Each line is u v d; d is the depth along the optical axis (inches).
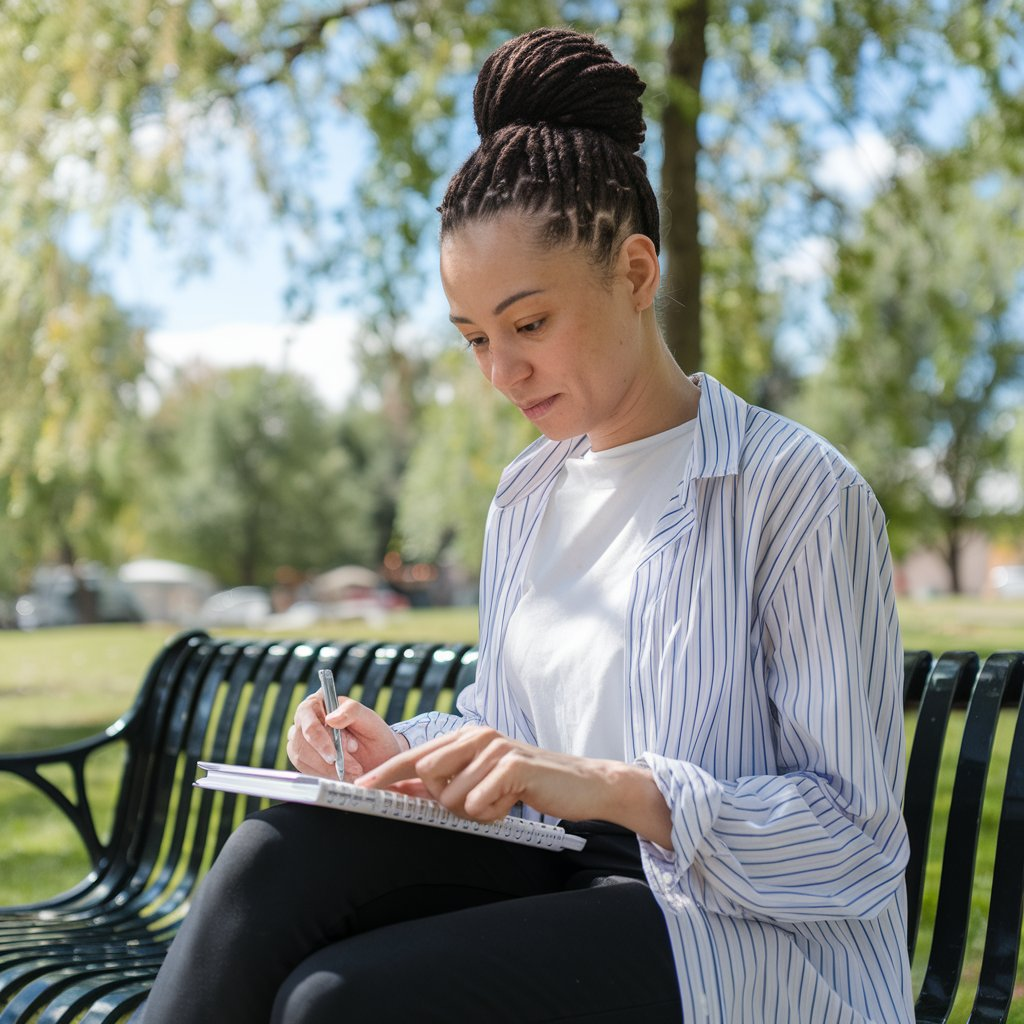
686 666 64.0
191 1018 54.2
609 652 67.4
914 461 1091.3
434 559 1749.5
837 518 63.1
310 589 1681.8
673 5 231.1
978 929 129.0
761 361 304.7
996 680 80.0
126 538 1305.4
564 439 72.4
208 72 253.4
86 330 268.2
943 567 1752.0
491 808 57.2
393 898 59.6
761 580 64.6
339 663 113.0
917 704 88.4
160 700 123.1
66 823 208.7
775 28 268.8
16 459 278.8
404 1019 51.6
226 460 1624.0
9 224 254.1
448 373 291.4
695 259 241.4
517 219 63.9
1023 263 301.3
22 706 350.9
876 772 62.3
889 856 62.6
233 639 123.6
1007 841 75.7
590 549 71.6
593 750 67.7
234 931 55.2
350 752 71.7
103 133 247.3
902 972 63.5
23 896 163.3
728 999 57.2
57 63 244.5
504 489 77.0
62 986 84.3
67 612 1254.9
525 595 72.6
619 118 68.1
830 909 59.9
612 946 56.2
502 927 55.3
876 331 308.3
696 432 66.9
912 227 289.6
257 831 57.8
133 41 245.6
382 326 274.4
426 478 321.1
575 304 64.9
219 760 116.6
